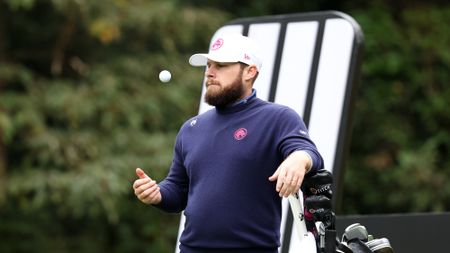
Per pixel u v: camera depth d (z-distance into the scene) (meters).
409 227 18.52
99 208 37.66
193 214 13.21
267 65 21.47
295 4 47.53
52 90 38.91
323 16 20.45
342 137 19.50
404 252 18.52
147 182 13.59
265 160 12.99
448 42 45.75
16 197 39.50
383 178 43.72
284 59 21.11
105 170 37.16
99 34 39.66
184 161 13.76
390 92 45.34
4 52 41.69
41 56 42.72
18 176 38.00
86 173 36.84
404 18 46.59
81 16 39.94
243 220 12.95
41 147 38.00
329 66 20.03
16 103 38.28
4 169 39.03
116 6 39.97
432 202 42.62
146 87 39.88
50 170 38.06
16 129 38.25
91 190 36.44
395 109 46.50
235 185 12.99
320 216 12.65
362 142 45.59
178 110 40.56
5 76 39.31
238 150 13.07
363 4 47.50
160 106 40.06
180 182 14.18
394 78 45.81
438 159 44.66
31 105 38.28
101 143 38.44
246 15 46.34
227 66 13.44
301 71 20.64
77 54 42.28
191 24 40.59
